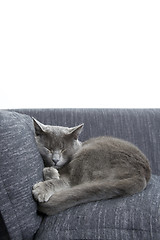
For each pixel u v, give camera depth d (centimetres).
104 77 271
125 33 270
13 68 265
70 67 269
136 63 272
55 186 152
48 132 183
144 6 270
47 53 267
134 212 134
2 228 131
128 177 156
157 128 237
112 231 130
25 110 233
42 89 268
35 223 139
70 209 143
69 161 184
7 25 262
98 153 166
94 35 269
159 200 142
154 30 270
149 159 231
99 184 148
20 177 136
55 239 132
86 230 132
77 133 190
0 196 129
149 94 272
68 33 268
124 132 233
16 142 138
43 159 181
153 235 127
